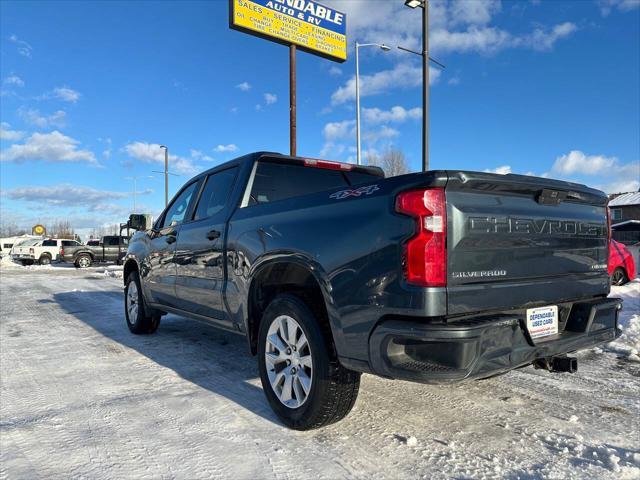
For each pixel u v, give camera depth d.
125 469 2.59
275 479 2.47
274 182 4.24
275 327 3.29
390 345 2.42
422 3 11.00
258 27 14.79
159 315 6.15
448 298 2.34
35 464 2.65
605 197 3.42
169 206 5.58
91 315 8.21
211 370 4.55
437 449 2.79
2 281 16.19
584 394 3.75
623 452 2.73
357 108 18.83
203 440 2.95
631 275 11.37
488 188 2.56
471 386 3.96
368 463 2.63
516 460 2.65
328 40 16.64
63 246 27.11
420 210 2.34
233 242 3.79
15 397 3.81
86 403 3.64
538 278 2.82
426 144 11.26
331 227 2.81
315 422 2.96
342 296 2.67
